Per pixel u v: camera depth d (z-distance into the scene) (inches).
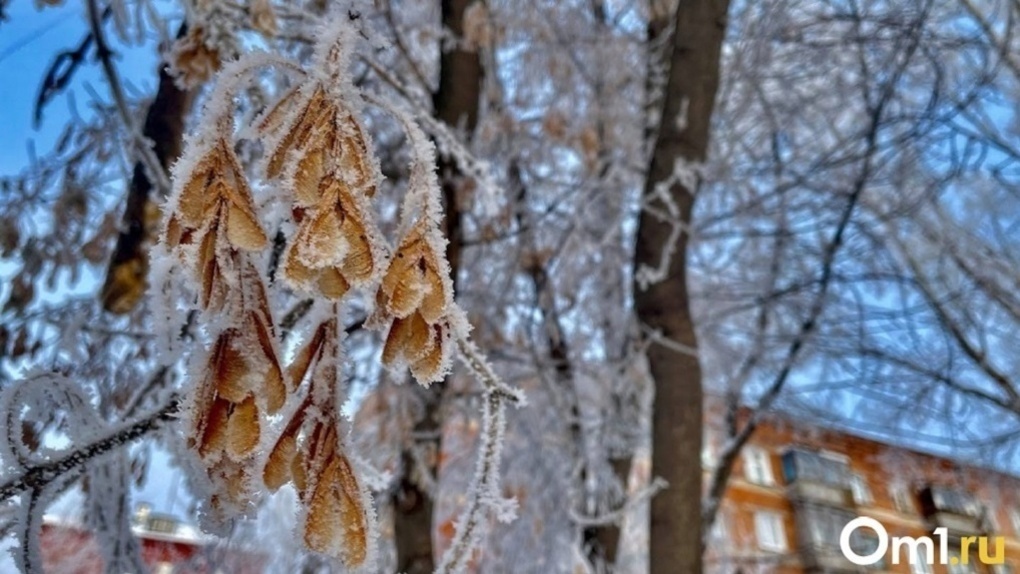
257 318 40.2
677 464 147.7
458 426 245.0
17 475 56.9
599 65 261.4
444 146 106.4
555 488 228.4
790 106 292.7
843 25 287.6
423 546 168.1
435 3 238.7
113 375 150.2
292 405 42.4
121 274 129.9
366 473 82.0
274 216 47.2
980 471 329.4
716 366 300.2
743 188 289.4
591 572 193.6
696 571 141.0
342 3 42.5
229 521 42.0
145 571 89.2
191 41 92.7
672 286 164.9
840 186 292.4
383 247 39.9
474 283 241.6
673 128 179.9
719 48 184.5
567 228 251.3
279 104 42.3
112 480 91.1
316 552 38.7
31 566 56.6
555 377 236.8
